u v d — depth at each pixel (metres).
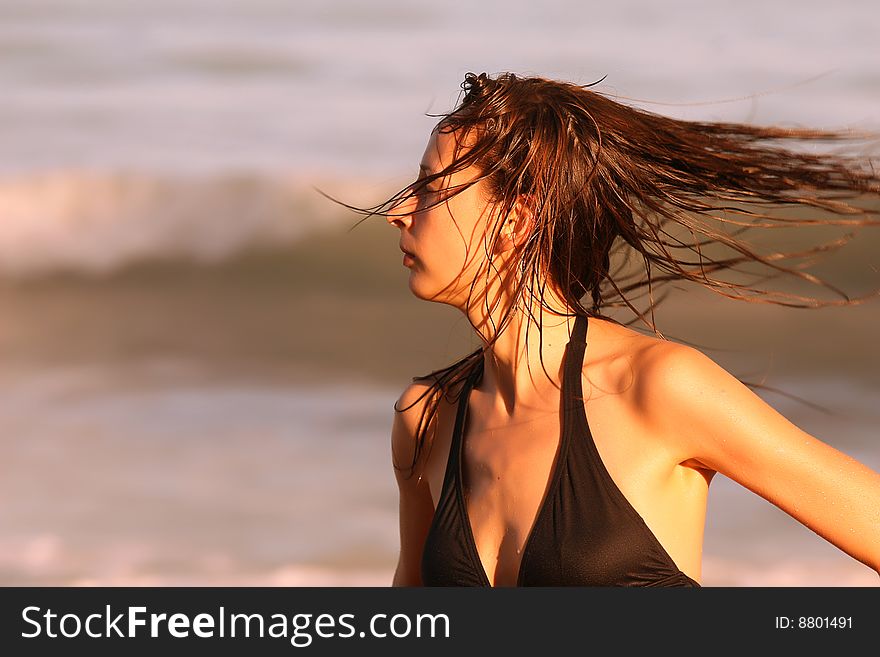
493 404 7.98
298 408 34.97
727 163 7.88
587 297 11.16
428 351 42.16
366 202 53.28
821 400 34.56
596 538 7.12
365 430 32.50
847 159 8.00
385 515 26.16
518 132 7.67
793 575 22.48
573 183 7.70
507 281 7.82
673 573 7.17
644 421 7.26
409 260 8.08
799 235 43.44
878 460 29.02
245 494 27.61
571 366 7.59
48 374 39.72
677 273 8.16
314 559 24.06
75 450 31.09
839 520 7.05
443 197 7.78
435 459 8.40
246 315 48.22
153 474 29.17
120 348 43.47
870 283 43.19
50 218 54.41
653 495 7.22
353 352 42.31
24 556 24.55
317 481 28.34
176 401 35.97
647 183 7.87
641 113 7.93
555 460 7.42
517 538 7.42
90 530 25.80
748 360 39.19
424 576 7.93
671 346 7.42
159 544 25.00
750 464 7.12
